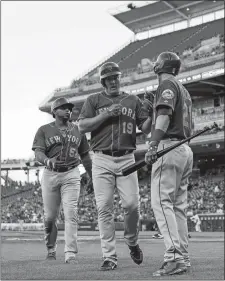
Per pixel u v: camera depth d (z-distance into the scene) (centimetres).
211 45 4562
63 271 520
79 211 3869
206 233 2461
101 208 574
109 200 579
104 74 583
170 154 509
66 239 704
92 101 590
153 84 4316
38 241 1465
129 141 589
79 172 767
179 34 5356
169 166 509
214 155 4706
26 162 5138
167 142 513
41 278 457
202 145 4262
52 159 746
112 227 569
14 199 4862
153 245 1226
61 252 973
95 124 573
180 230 539
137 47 5572
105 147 582
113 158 583
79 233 2638
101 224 569
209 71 3928
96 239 1644
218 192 3781
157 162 513
